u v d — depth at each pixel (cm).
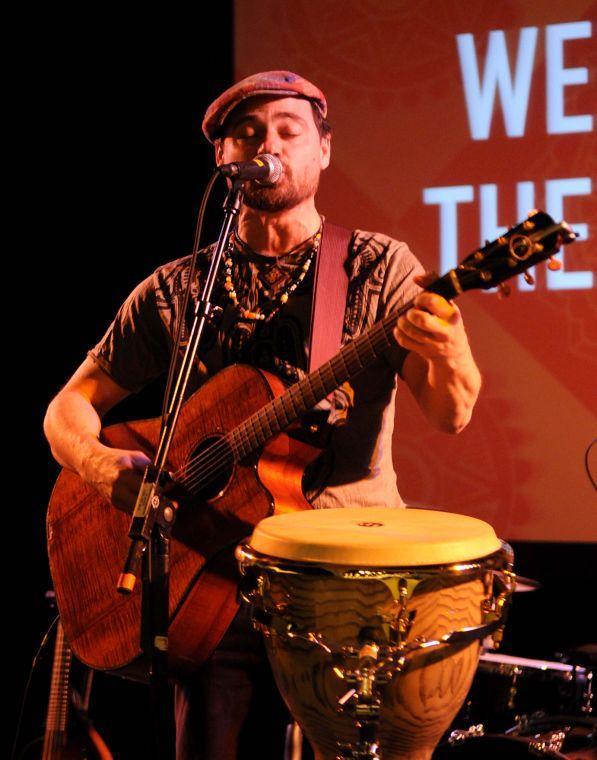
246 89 228
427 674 160
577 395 380
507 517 385
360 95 405
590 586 379
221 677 214
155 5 411
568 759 214
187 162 412
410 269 226
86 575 236
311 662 164
